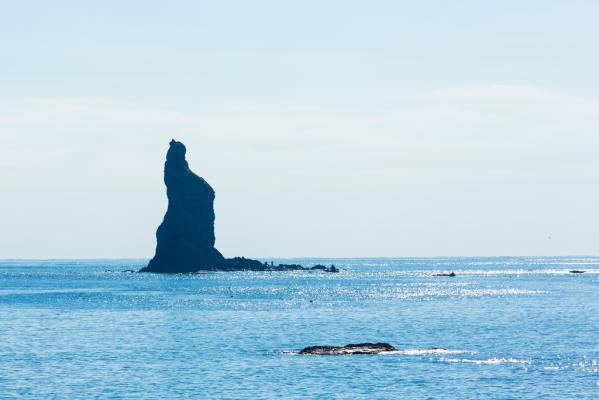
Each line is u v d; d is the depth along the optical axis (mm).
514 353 144875
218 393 110312
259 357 142750
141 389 113375
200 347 158000
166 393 110500
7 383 118062
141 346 160000
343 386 114000
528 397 106312
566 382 116062
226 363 136000
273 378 120750
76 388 114188
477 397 106312
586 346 155250
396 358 138625
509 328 191375
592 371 124938
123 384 117188
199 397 107875
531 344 158750
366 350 145625
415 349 148250
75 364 135750
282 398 107000
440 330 188125
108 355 146625
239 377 122062
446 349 148250
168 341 168375
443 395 107625
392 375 121875
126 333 184375
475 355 141875
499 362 133750
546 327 193000
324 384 115625
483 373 123125
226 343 164750
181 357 143750
